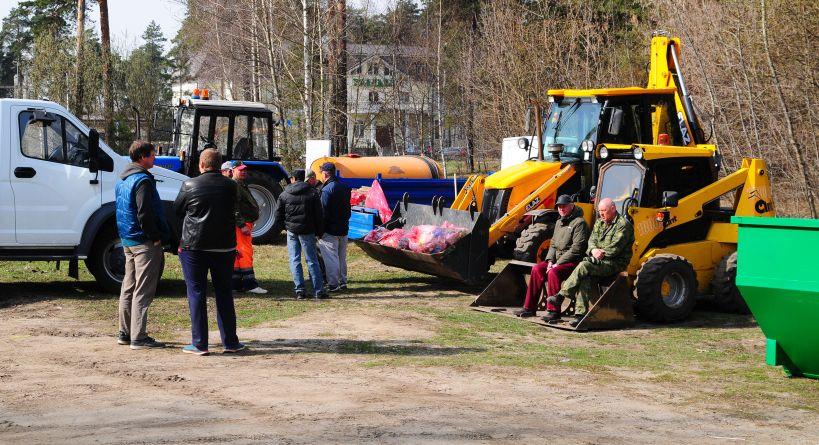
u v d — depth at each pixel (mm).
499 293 12141
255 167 18875
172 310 11156
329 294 12938
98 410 6496
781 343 8281
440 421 6344
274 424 6145
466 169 41094
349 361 8594
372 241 13586
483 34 36562
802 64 21750
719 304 12234
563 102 13938
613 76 29984
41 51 36531
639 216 11883
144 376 7711
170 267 15062
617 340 10242
